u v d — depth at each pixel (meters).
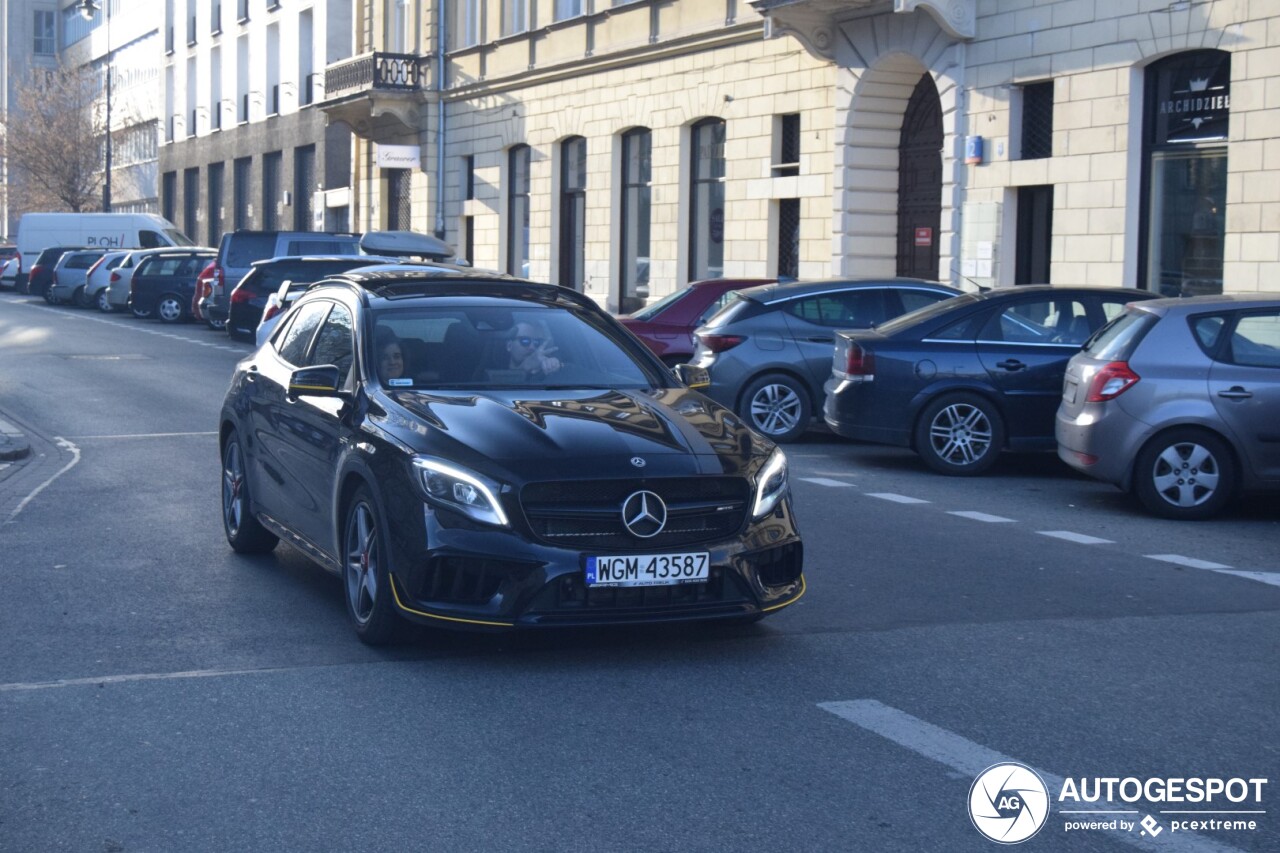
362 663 6.81
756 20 26.78
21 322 36.81
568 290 8.73
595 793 5.12
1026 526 10.80
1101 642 7.31
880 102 24.53
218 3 61.50
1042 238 21.33
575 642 7.21
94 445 15.11
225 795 5.10
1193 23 18.50
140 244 53.09
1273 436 11.02
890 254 24.97
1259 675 6.72
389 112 40.47
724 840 4.71
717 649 7.10
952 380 13.42
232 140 60.06
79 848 4.64
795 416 15.73
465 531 6.45
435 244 28.42
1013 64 21.12
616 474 6.48
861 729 5.86
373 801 5.04
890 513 11.30
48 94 74.94
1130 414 11.20
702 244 29.44
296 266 29.89
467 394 7.38
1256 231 17.86
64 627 7.48
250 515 9.11
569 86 33.66
